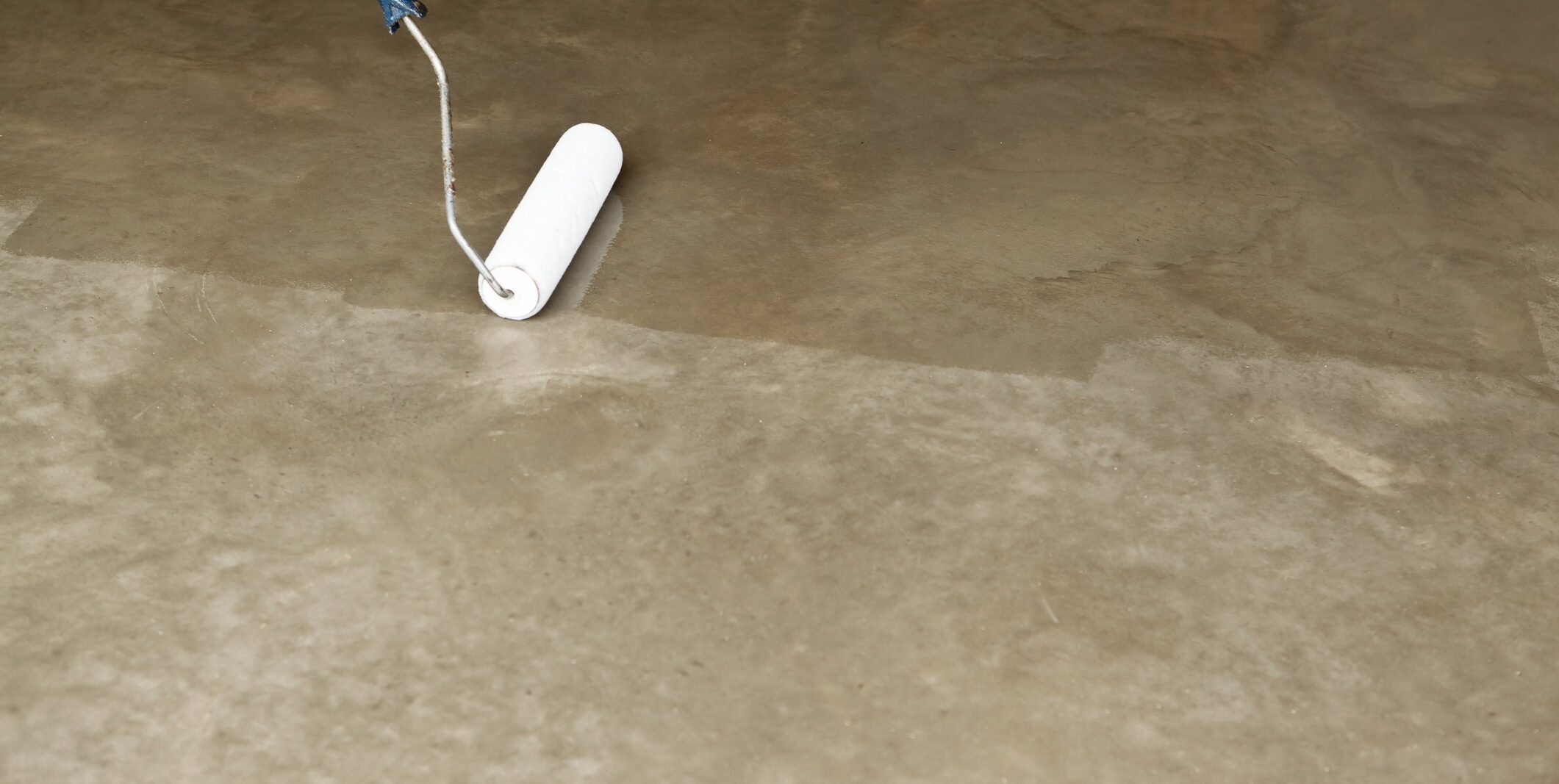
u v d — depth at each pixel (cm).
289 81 325
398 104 318
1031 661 195
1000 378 245
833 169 301
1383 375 249
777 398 238
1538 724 190
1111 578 208
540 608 201
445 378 241
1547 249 284
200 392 237
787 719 187
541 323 254
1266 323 261
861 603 203
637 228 281
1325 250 281
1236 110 325
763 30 352
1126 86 333
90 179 289
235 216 280
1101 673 194
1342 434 236
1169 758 184
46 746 182
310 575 205
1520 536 218
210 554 208
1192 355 252
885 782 180
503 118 314
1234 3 369
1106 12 363
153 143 302
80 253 267
